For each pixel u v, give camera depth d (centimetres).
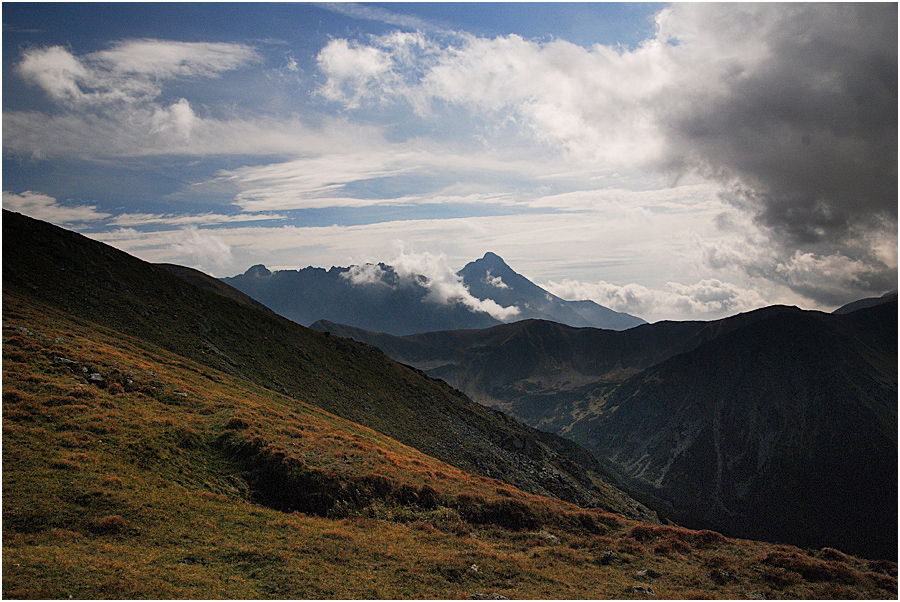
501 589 2936
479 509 4284
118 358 5525
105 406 4341
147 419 4294
